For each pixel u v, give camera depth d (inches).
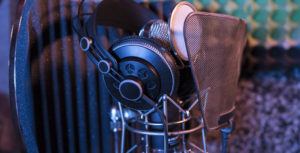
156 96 23.2
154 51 22.6
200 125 25.3
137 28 28.0
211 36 23.5
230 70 26.3
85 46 23.3
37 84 28.5
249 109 32.0
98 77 30.6
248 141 32.3
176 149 25.2
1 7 29.5
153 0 30.1
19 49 25.8
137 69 22.8
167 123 23.7
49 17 28.6
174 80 22.9
